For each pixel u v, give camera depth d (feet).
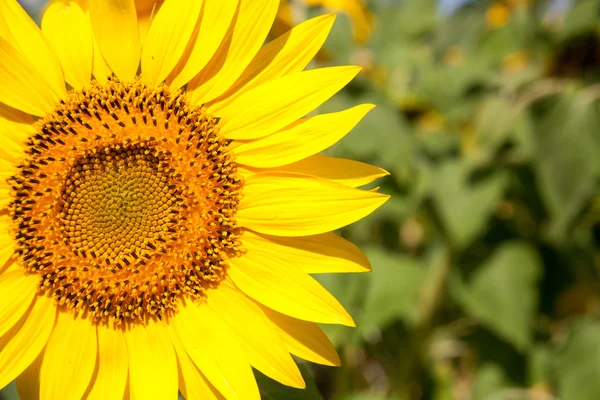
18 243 1.64
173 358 1.63
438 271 2.32
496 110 2.30
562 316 2.54
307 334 1.61
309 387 1.64
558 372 2.22
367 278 2.13
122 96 1.64
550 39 2.50
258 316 1.63
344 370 2.23
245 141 1.63
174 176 1.65
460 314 2.49
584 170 2.17
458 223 2.16
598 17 2.25
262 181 1.63
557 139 2.20
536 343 2.39
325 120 1.59
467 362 2.62
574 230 2.38
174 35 1.61
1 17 1.60
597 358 2.18
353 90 2.18
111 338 1.65
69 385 1.61
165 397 1.60
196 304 1.65
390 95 2.39
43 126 1.64
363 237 2.39
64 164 1.65
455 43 3.20
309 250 1.62
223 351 1.62
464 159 2.26
